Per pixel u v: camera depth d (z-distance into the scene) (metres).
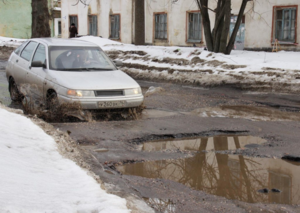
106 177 4.72
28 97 9.28
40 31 22.98
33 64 8.80
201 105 10.25
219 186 4.70
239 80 13.41
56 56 8.98
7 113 6.45
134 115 8.43
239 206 4.12
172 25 28.36
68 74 8.45
